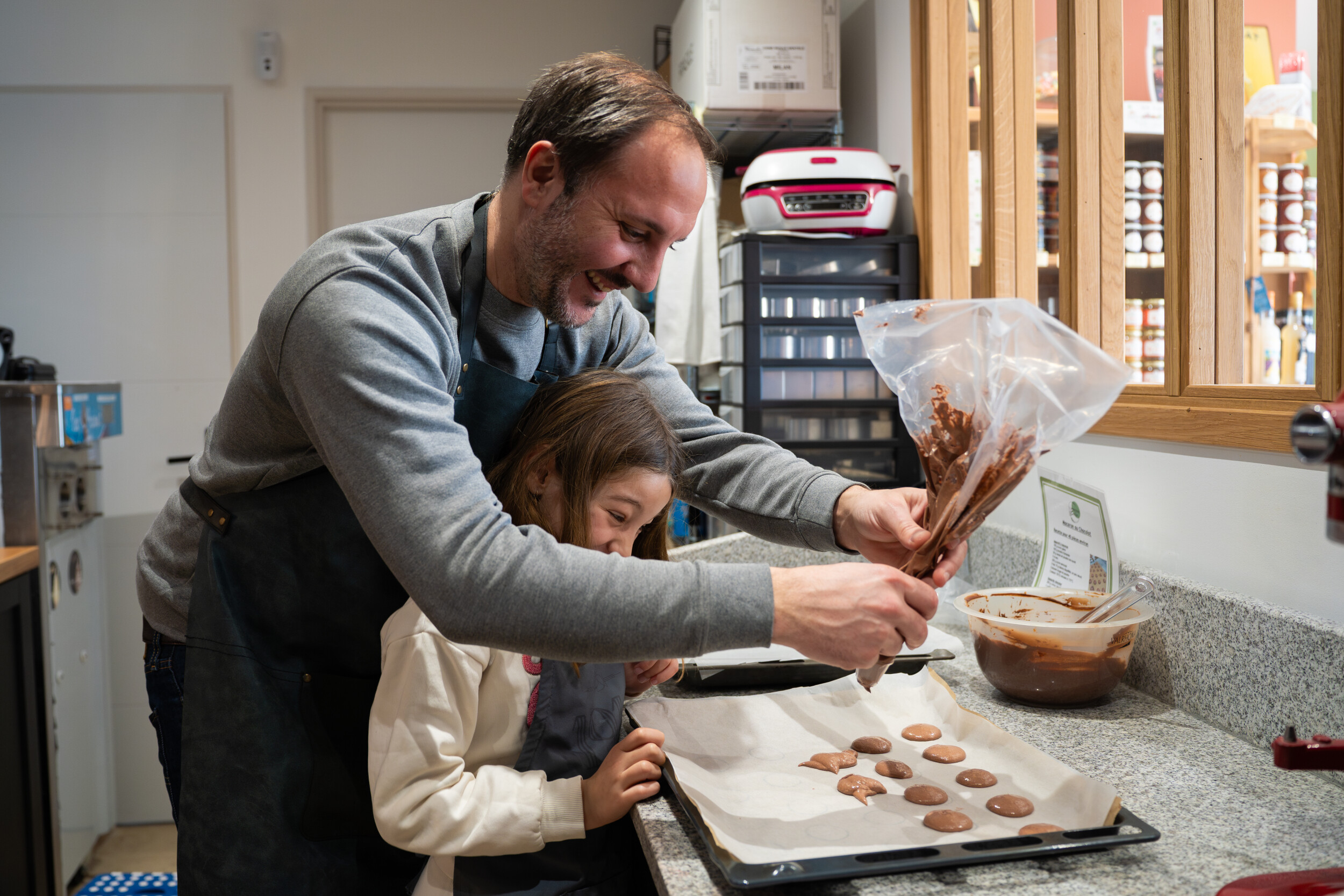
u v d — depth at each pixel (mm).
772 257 1903
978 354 776
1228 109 1095
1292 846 736
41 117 2930
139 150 2959
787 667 1175
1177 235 1125
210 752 977
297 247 3014
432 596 731
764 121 2207
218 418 1008
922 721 1028
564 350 1126
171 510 1099
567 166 859
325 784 991
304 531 979
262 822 973
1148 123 1811
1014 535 1425
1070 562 1239
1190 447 1095
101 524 2691
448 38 3061
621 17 3111
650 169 842
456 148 3105
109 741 2742
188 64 2965
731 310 2039
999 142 1640
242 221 2992
